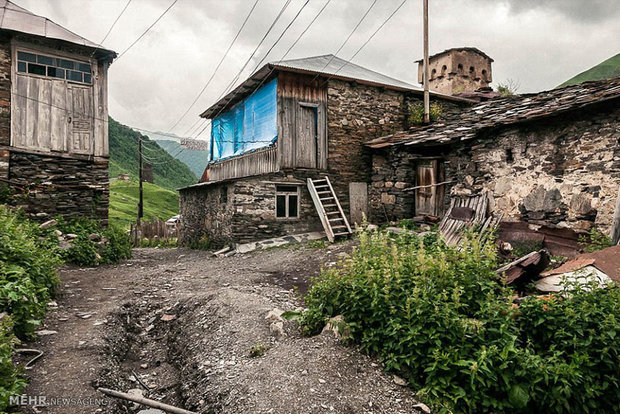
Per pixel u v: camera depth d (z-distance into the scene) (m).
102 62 11.10
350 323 4.25
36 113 10.04
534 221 7.88
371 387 3.63
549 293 5.24
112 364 4.21
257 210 12.05
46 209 10.15
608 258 5.52
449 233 8.55
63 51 10.43
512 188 8.47
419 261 4.63
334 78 12.88
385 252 5.29
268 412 3.17
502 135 8.79
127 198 40.47
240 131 15.55
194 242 15.57
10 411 3.03
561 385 3.54
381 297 4.28
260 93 13.60
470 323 3.81
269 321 4.89
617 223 6.30
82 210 10.68
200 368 4.04
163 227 19.91
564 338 4.00
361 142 13.59
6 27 9.49
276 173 12.24
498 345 3.78
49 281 5.86
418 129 12.47
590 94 7.72
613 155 6.85
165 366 4.51
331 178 13.09
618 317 3.94
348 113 13.38
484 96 16.23
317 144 12.95
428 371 3.67
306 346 4.20
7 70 9.67
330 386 3.55
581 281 5.09
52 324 4.92
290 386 3.50
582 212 7.18
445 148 11.13
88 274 8.05
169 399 3.79
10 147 9.66
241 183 11.84
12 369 3.29
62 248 8.77
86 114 10.77
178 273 8.89
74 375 3.72
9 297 4.12
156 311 6.07
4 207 8.13
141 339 5.24
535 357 3.65
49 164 10.26
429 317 3.91
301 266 8.87
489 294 4.22
